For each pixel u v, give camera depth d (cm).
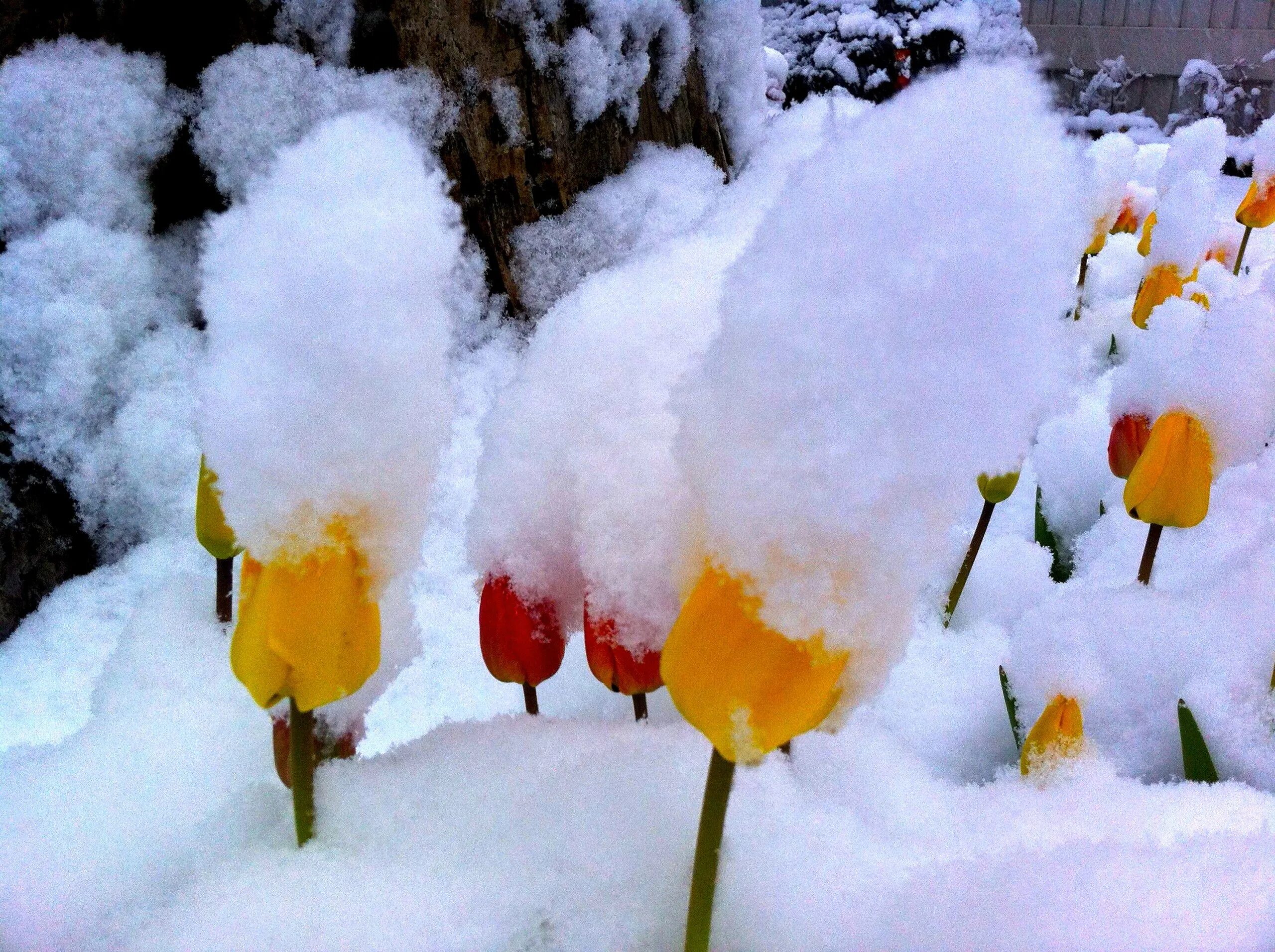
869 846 43
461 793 44
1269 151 160
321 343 31
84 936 43
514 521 46
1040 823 48
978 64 25
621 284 45
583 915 40
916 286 24
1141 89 592
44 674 74
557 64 104
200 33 93
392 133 32
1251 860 41
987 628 79
